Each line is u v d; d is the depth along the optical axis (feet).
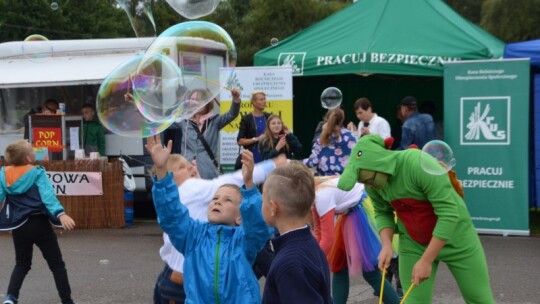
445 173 13.37
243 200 11.02
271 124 26.30
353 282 22.86
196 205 13.79
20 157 19.13
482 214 30.89
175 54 17.01
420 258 13.74
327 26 39.29
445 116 31.19
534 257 26.21
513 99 30.17
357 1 40.47
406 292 13.83
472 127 30.78
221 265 11.16
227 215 11.69
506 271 23.91
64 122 35.96
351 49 36.27
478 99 30.60
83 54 38.78
